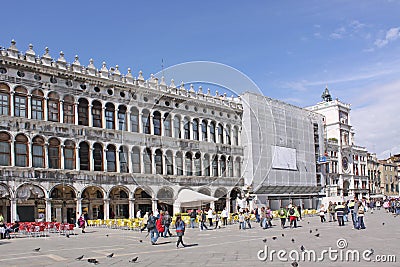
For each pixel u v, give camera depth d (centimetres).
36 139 4753
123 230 4212
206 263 1833
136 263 1908
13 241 3186
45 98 4878
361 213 3578
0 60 4534
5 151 4516
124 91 5659
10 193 4444
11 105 4603
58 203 4944
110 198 5325
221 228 4278
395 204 6366
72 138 5034
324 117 10369
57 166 4888
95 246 2708
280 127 7781
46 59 4928
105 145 5347
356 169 10862
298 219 5266
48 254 2323
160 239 3122
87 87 5278
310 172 8419
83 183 5041
